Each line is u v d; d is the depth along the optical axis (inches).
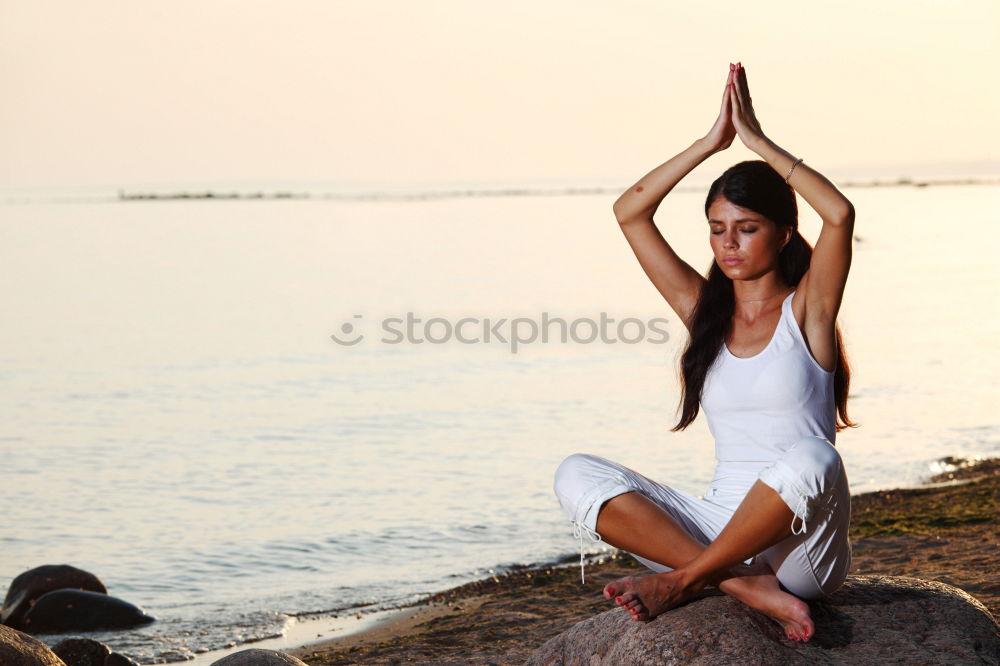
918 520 386.9
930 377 813.2
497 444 647.8
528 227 3868.1
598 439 649.6
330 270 2111.2
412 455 624.1
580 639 170.1
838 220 152.8
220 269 2161.7
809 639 156.2
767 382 156.3
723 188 159.3
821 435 158.2
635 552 159.3
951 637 160.9
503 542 431.5
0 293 1723.7
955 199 5610.2
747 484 158.6
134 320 1403.8
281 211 5536.4
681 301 175.9
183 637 327.9
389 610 347.3
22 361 1059.9
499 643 275.4
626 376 922.1
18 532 472.4
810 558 153.9
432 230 3688.5
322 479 569.0
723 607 158.6
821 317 158.1
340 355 1105.4
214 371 1003.9
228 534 462.9
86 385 924.6
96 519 495.8
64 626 336.5
